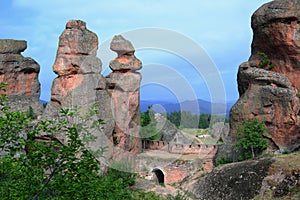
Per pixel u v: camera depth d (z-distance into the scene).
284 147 25.44
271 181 20.55
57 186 8.88
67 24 24.66
